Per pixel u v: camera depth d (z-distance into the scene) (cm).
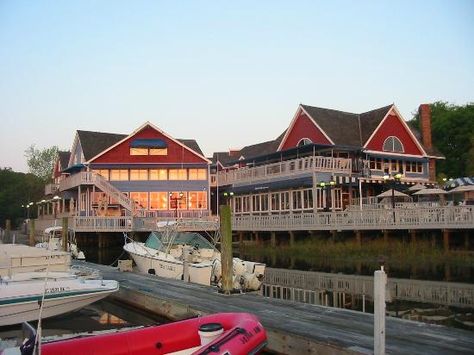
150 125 4631
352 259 2730
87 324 1373
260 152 5231
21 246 1650
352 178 3659
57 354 751
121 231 3912
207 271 1861
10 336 1250
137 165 4603
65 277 1410
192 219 3853
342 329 979
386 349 833
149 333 835
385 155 3966
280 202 4003
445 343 870
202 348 764
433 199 3791
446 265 2341
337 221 3020
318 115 4056
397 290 1820
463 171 6147
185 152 4672
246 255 3198
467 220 2392
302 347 903
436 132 6506
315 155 3888
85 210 4538
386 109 4097
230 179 4516
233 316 892
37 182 8881
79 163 5012
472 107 6588
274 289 1945
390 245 2709
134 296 1524
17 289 1286
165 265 2105
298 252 3092
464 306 1529
